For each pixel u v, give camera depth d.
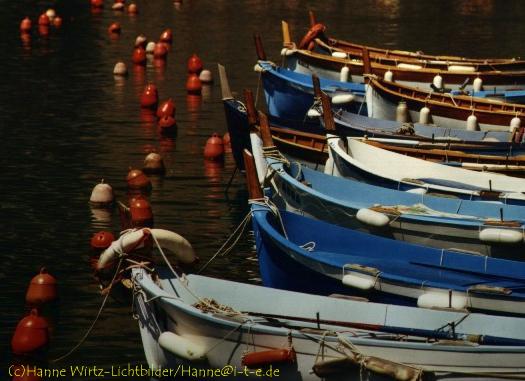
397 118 63.06
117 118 69.81
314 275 36.28
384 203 44.59
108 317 36.09
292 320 31.89
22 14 124.19
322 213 42.22
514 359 28.77
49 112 70.75
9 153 58.84
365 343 28.98
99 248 42.25
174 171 56.53
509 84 72.62
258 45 72.06
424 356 28.81
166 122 65.56
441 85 70.12
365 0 151.12
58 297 37.59
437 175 48.28
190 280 33.34
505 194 44.62
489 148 53.47
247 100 49.91
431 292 34.84
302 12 134.38
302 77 70.88
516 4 151.25
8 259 41.66
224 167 57.94
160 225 46.66
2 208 48.47
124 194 51.47
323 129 56.88
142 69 90.69
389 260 37.81
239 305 33.09
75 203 49.62
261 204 38.62
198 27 117.69
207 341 30.19
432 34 116.56
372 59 77.38
